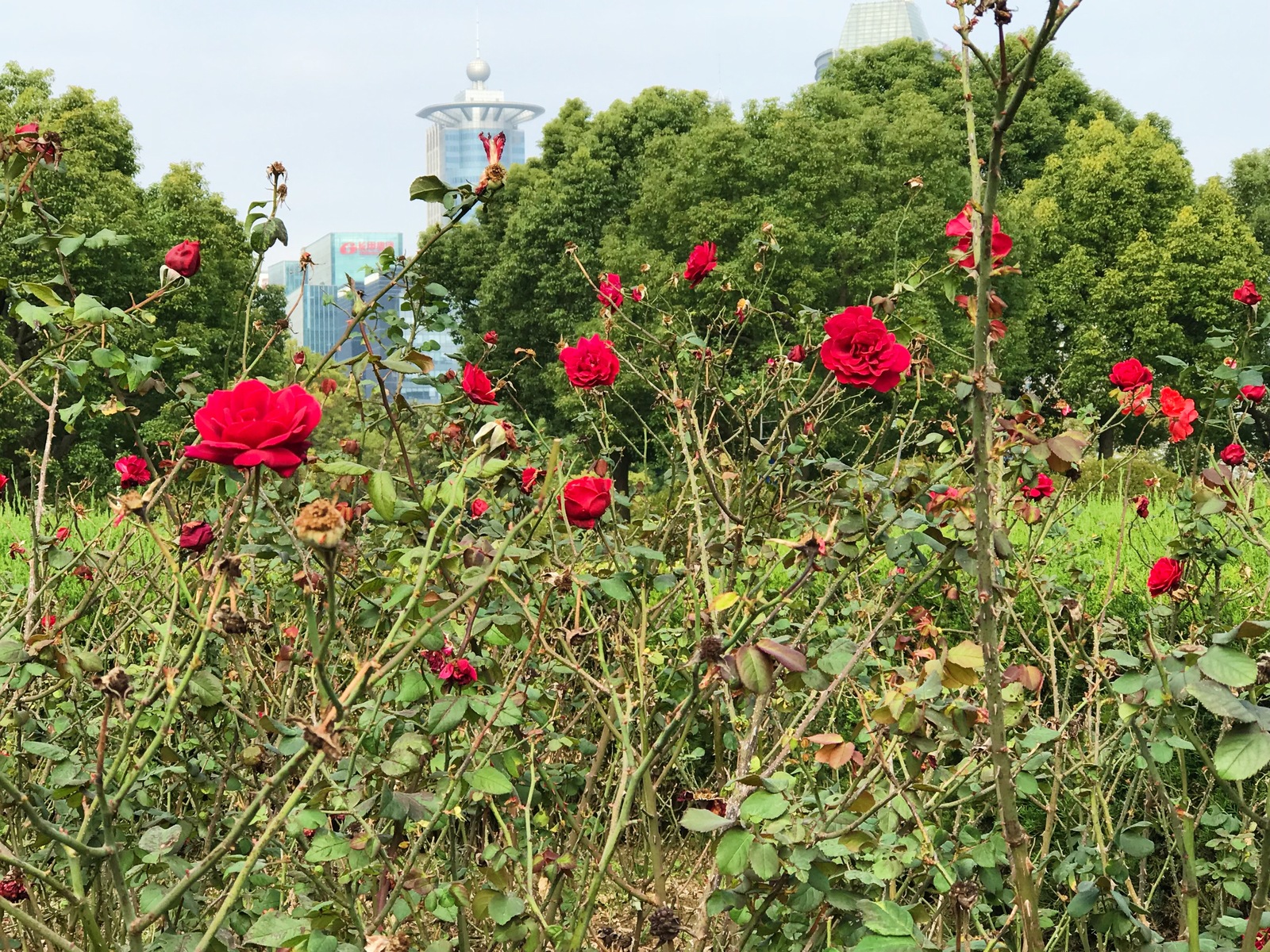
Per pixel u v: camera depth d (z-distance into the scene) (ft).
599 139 75.20
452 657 5.80
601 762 7.29
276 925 4.76
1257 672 3.84
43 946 6.37
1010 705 5.76
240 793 7.55
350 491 7.80
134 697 4.94
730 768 8.99
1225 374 9.57
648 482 12.17
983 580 4.45
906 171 58.44
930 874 5.82
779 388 10.37
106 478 53.16
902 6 454.40
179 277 6.42
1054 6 3.66
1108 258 73.15
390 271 8.49
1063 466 5.53
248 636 7.90
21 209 6.60
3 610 8.50
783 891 5.21
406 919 5.46
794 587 5.16
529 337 68.74
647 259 58.90
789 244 55.67
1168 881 9.99
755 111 65.87
